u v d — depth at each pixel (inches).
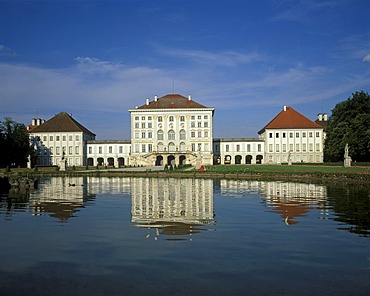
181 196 1306.6
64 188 1697.8
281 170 2711.6
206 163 5142.7
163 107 5231.3
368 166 3139.8
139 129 5221.5
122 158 5438.0
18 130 4596.5
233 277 451.5
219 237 641.6
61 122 5413.4
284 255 536.4
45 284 433.1
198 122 5201.8
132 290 414.6
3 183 1782.7
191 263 501.4
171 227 728.3
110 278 449.7
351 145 3545.8
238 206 1029.2
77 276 457.4
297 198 1216.2
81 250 565.3
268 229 705.0
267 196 1289.4
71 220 813.9
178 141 5206.7
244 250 560.7
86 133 5605.3
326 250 560.7
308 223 762.8
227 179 2357.3
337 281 439.5
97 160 5467.5
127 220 810.8
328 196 1267.2
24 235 665.6
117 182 2126.0
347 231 685.3
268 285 427.5
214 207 1011.9
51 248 577.6
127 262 507.2
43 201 1171.3
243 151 5388.8
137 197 1280.8
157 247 578.9
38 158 5290.4
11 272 472.4
